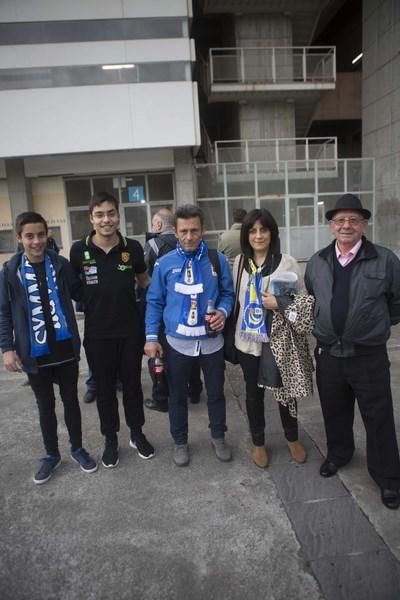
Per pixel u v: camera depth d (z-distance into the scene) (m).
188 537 2.23
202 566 2.04
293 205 14.77
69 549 2.18
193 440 3.23
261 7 15.24
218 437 2.95
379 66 15.52
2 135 12.06
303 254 15.02
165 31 12.05
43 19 11.72
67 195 13.60
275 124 16.53
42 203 13.52
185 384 2.87
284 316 2.56
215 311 2.72
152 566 2.05
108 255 2.76
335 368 2.50
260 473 2.77
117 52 11.97
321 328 2.47
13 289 2.60
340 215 2.30
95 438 3.32
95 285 2.74
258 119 16.48
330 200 15.17
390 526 2.24
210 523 2.32
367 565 2.00
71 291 2.79
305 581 1.93
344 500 2.46
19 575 2.02
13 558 2.13
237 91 15.20
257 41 15.93
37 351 2.64
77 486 2.70
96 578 2.00
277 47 15.14
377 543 2.13
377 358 2.40
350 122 23.83
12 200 12.98
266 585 1.92
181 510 2.44
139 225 13.91
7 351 2.62
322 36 24.38
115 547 2.18
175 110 12.29
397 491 2.40
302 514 2.36
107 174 13.55
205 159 16.88
